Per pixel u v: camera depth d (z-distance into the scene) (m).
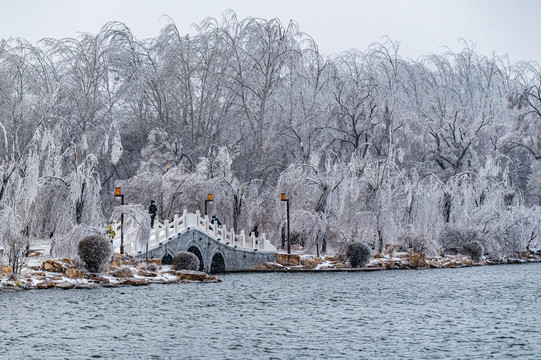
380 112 118.69
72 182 64.00
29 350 32.72
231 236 75.12
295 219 82.12
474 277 70.50
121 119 123.31
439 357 31.98
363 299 52.12
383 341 35.59
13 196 58.47
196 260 67.44
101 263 58.28
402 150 94.12
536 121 122.62
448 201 93.81
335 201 84.25
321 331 38.38
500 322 41.47
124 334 36.81
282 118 124.38
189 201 89.38
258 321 41.62
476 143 119.38
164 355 32.22
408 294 55.34
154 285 59.12
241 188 89.25
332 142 118.94
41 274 55.53
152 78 125.25
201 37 129.50
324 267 77.44
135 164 116.00
